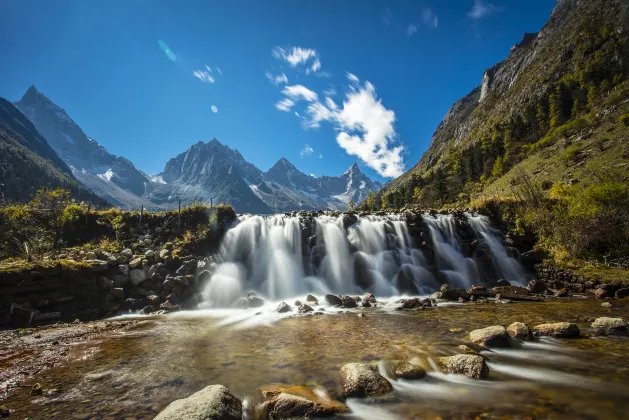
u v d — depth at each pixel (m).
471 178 103.69
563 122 113.44
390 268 18.92
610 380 5.91
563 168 51.50
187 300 14.31
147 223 18.72
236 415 4.70
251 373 6.46
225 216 19.92
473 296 15.14
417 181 106.44
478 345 7.96
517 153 98.44
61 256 14.10
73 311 12.14
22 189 161.75
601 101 98.81
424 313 12.14
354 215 21.28
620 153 44.59
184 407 4.46
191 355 7.59
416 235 20.83
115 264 14.09
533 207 24.25
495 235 23.03
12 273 11.23
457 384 5.87
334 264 18.78
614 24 157.12
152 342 8.71
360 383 5.54
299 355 7.48
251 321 11.31
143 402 5.28
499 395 5.41
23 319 10.84
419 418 4.73
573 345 7.96
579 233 20.61
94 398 5.43
